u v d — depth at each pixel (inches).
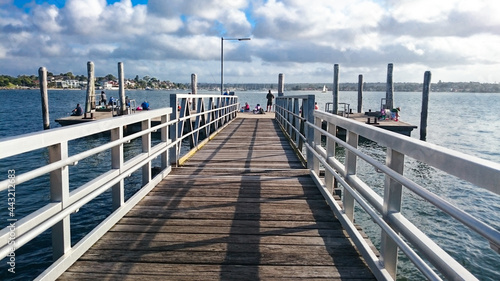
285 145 398.0
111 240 138.3
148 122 194.7
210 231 148.9
